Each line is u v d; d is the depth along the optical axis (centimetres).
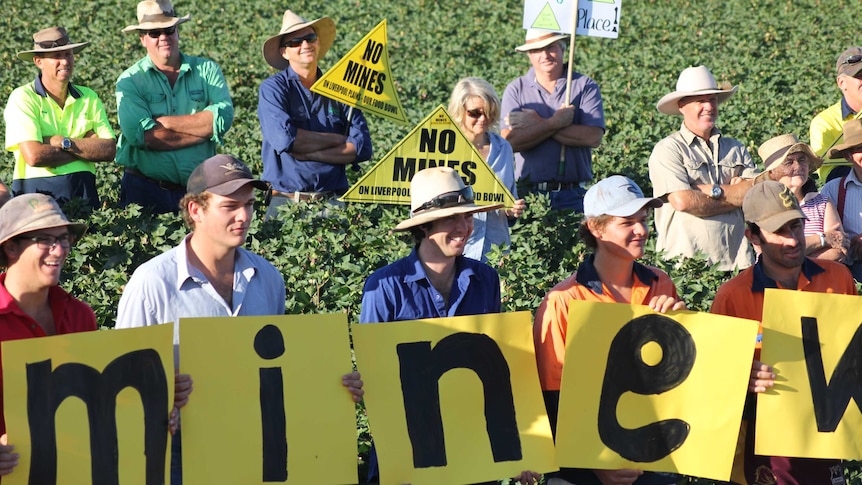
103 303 1076
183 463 680
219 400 690
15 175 1423
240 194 703
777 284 779
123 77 1392
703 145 1207
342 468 703
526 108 1498
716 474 726
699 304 1074
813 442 743
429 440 718
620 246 731
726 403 727
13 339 655
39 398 640
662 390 731
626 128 2023
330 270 1148
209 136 1405
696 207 1179
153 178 1403
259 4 3412
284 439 696
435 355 728
